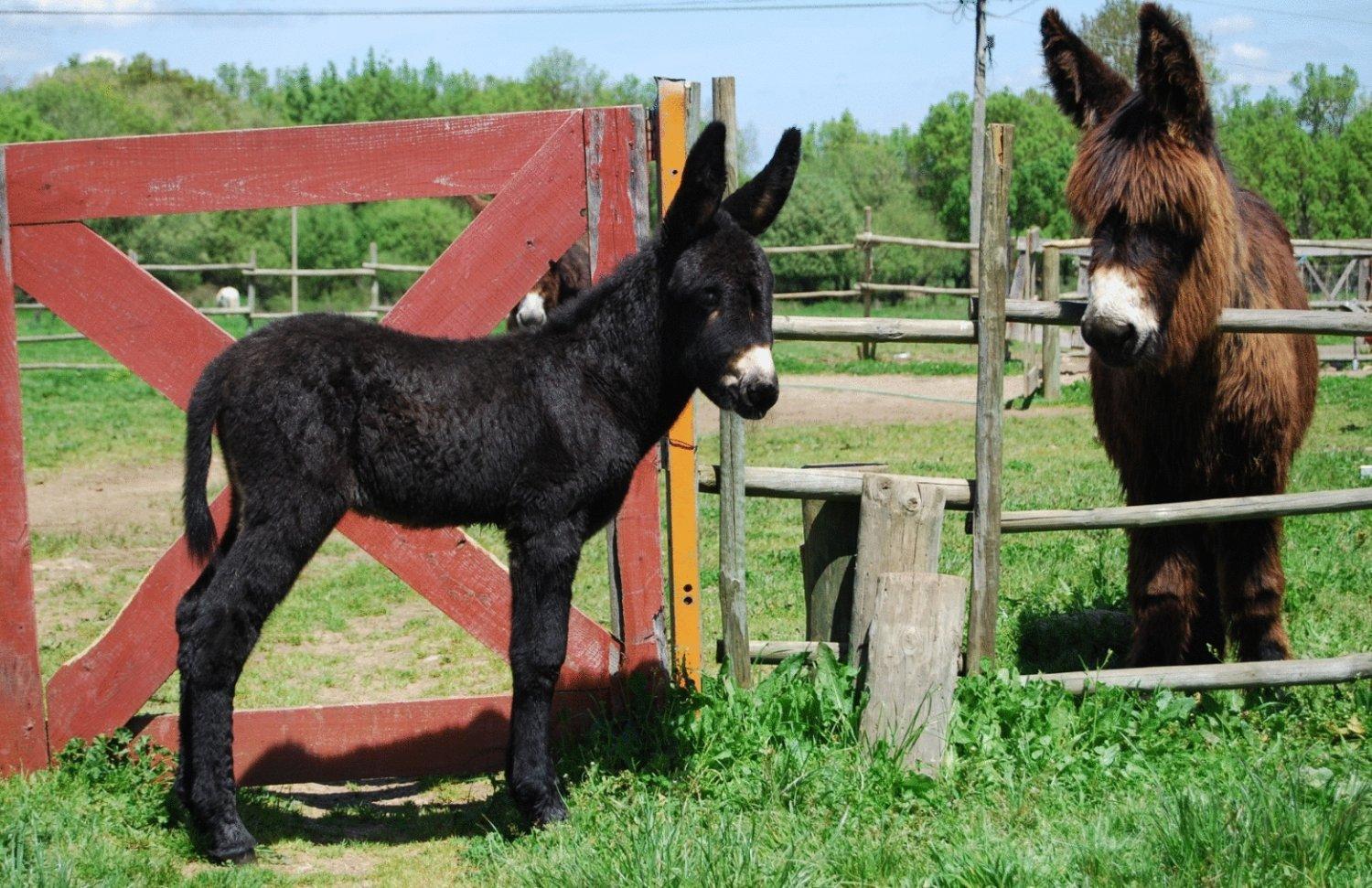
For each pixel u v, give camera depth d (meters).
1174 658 4.47
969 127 60.00
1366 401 13.58
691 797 3.80
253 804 4.05
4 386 3.93
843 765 3.81
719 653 4.57
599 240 4.20
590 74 81.62
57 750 4.08
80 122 58.53
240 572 3.43
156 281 4.00
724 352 3.55
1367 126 52.31
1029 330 16.52
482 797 4.25
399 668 5.80
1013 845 3.19
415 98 73.31
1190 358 4.09
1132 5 43.06
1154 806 3.38
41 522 9.04
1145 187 3.88
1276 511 4.19
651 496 4.31
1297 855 3.00
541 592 3.65
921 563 4.23
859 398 15.81
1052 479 9.37
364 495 3.62
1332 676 4.23
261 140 4.02
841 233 44.66
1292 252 5.29
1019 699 4.09
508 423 3.60
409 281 42.47
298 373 3.46
